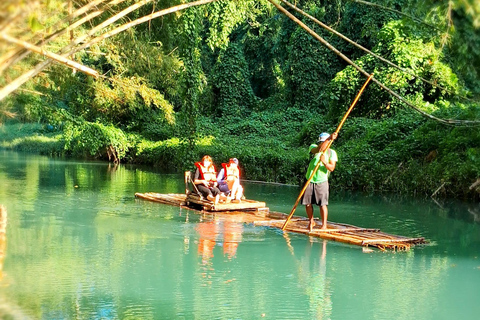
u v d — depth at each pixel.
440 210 12.98
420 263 8.08
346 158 18.03
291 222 10.76
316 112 28.20
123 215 11.35
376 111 21.95
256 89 36.84
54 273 7.20
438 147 16.84
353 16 27.59
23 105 17.20
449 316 6.00
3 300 6.16
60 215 11.24
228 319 5.77
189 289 6.70
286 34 31.58
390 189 16.44
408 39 21.33
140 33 21.39
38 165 24.14
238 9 25.44
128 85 20.20
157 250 8.47
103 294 6.46
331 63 28.56
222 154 21.22
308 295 6.59
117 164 25.89
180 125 26.55
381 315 5.99
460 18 6.66
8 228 9.86
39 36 5.41
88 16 5.50
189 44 21.72
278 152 20.50
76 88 21.48
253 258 8.13
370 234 9.70
